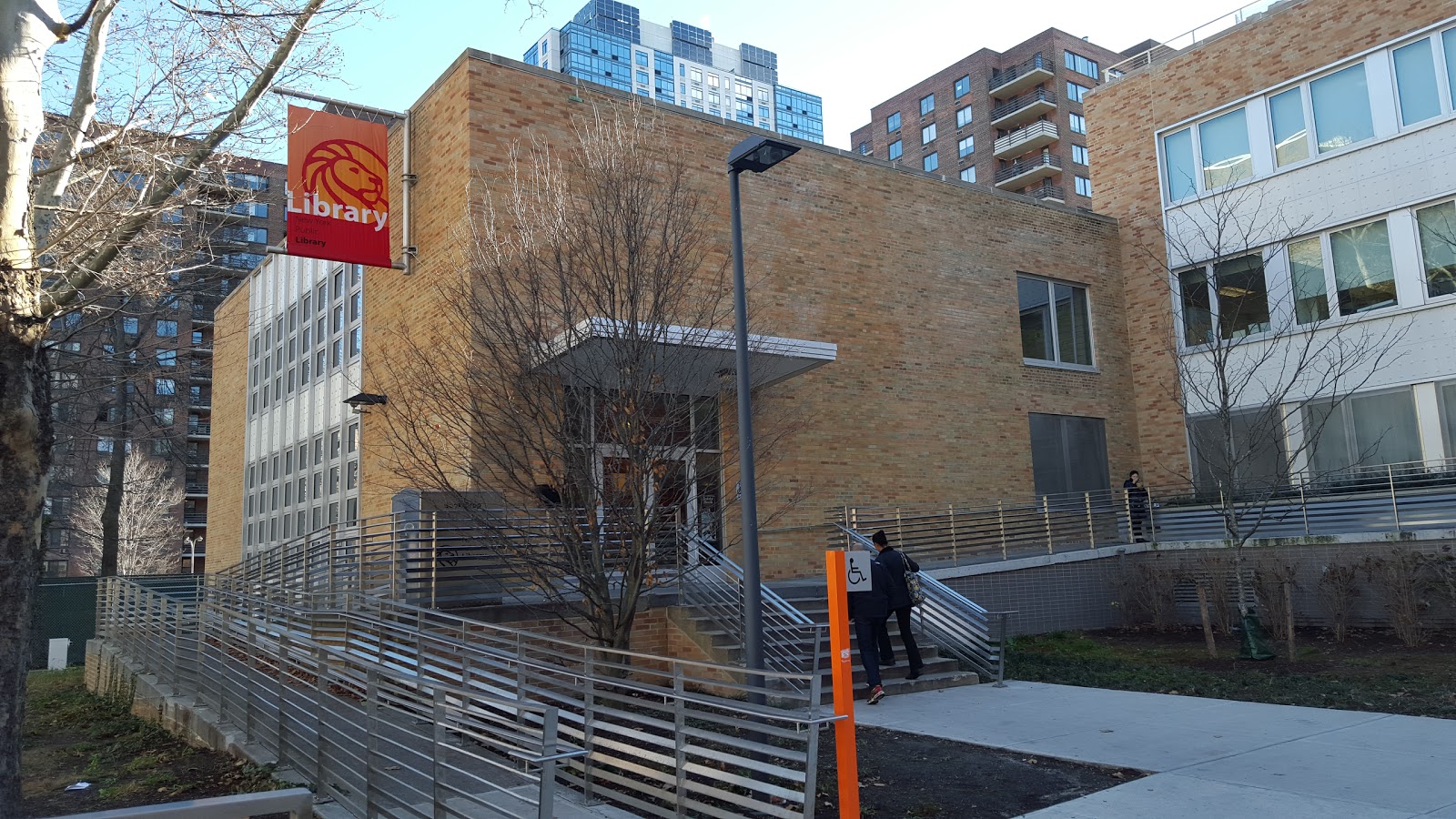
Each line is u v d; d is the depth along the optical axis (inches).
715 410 403.5
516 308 345.7
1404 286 693.3
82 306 372.5
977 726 347.3
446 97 537.6
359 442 604.4
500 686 359.6
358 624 382.6
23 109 227.6
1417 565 553.0
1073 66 2399.1
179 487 2229.3
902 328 690.2
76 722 510.6
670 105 592.7
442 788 224.4
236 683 379.6
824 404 636.1
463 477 455.5
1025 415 752.3
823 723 207.9
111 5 274.4
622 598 343.6
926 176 729.6
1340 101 734.5
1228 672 465.4
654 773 248.4
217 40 310.3
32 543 219.5
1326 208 735.1
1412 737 308.7
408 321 559.5
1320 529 645.9
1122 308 847.1
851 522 624.4
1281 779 261.3
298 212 514.0
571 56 5797.2
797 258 642.2
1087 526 730.8
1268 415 659.4
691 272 378.9
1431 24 686.5
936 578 596.4
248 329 917.8
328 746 286.0
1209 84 809.5
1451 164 674.8
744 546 270.4
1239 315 777.6
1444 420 666.8
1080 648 577.0
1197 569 656.4
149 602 523.2
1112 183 872.9
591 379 339.6
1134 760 288.2
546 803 190.9
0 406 215.5
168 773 344.2
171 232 399.5
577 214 378.0
